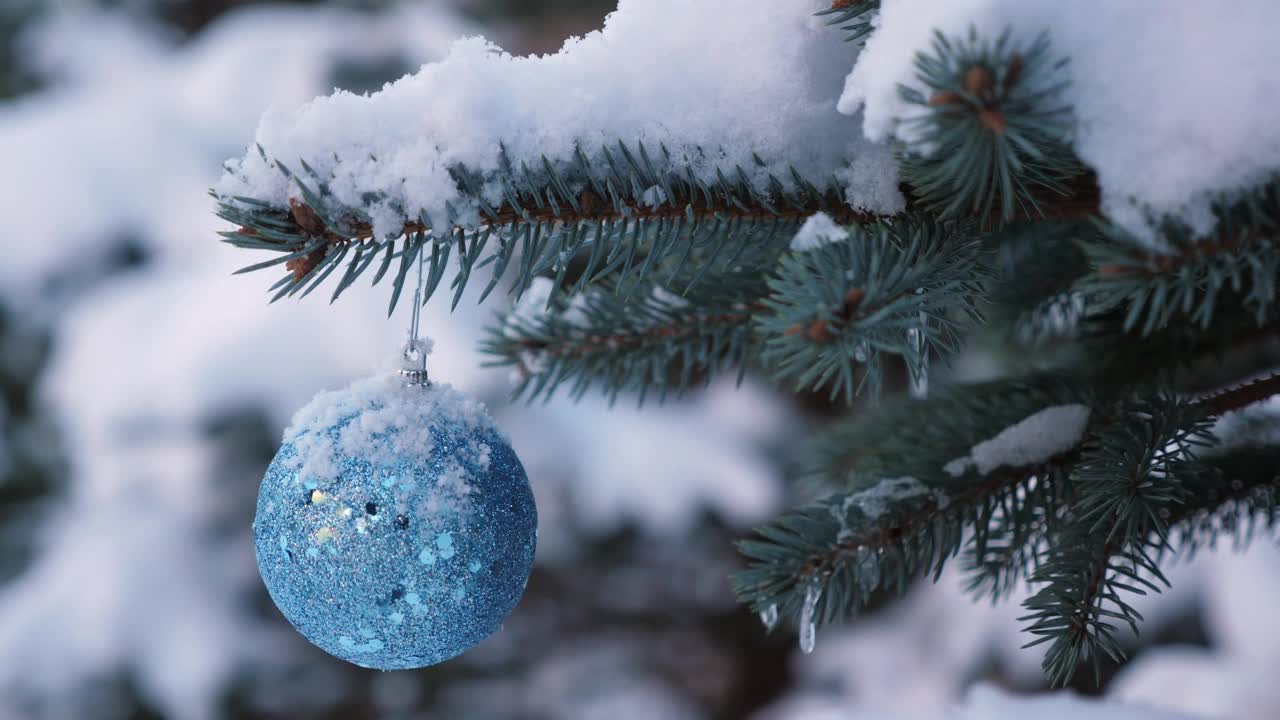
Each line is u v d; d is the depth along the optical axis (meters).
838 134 0.54
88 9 2.32
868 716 0.71
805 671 2.03
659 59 0.53
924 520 0.58
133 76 2.18
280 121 0.50
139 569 1.78
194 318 1.67
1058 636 0.56
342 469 0.52
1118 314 0.63
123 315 1.72
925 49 0.48
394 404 0.53
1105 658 1.50
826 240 0.53
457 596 0.53
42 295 1.84
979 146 0.47
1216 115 0.48
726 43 0.53
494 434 0.54
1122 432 0.57
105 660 1.73
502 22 2.06
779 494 1.86
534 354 0.62
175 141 1.95
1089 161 0.49
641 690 2.08
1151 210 0.49
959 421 0.62
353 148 0.51
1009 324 0.69
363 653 0.54
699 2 0.53
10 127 2.00
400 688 1.98
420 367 0.54
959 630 1.77
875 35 0.50
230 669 1.78
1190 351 0.63
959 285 0.53
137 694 1.76
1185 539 0.61
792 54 0.53
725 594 2.07
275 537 0.53
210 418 1.58
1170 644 1.44
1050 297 0.67
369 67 1.96
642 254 0.61
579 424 1.86
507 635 2.07
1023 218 0.53
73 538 1.83
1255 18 0.48
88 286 1.86
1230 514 0.61
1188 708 1.00
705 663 2.11
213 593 1.81
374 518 0.52
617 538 1.98
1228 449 0.61
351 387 0.54
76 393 1.67
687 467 1.84
